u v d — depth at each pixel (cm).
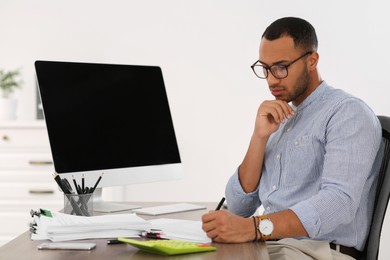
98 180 203
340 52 398
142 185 409
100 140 223
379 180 193
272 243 181
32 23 412
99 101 226
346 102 189
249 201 207
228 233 160
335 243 187
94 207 225
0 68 414
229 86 406
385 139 195
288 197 194
